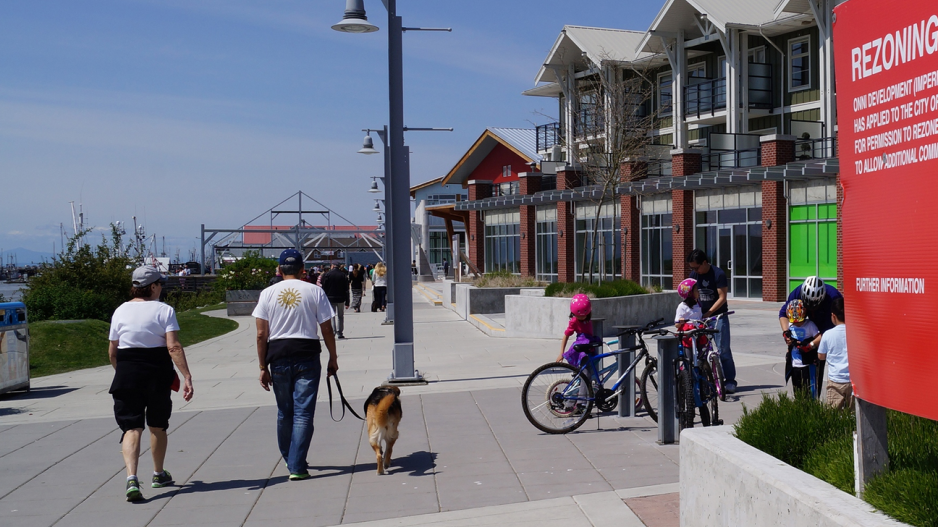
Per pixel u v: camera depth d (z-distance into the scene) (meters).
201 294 46.59
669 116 38.56
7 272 131.00
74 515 5.88
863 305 3.60
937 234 3.09
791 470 3.87
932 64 3.11
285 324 6.83
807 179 26.34
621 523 5.21
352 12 13.78
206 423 9.37
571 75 43.94
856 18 3.61
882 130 3.43
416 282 61.72
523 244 43.16
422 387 11.49
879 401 3.49
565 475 6.54
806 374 7.18
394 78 12.40
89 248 27.59
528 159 49.91
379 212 64.25
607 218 37.06
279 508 5.95
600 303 17.62
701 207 31.03
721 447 4.36
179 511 5.93
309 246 74.06
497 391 10.88
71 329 18.25
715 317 9.77
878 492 3.49
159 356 6.43
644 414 9.00
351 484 6.53
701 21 35.38
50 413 10.57
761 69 33.44
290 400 6.88
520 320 19.09
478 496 6.05
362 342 19.58
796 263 26.91
